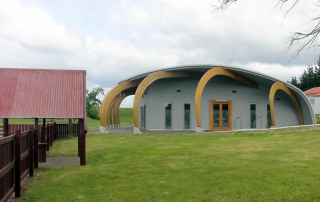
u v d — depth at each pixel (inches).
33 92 420.2
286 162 394.3
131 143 634.8
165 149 533.0
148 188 299.7
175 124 1021.2
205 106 1039.6
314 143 554.9
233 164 392.2
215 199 263.9
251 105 1063.0
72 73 454.0
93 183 322.3
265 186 293.1
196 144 591.5
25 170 330.3
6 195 243.0
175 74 956.6
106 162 437.7
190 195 275.1
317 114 1956.2
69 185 315.3
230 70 952.9
